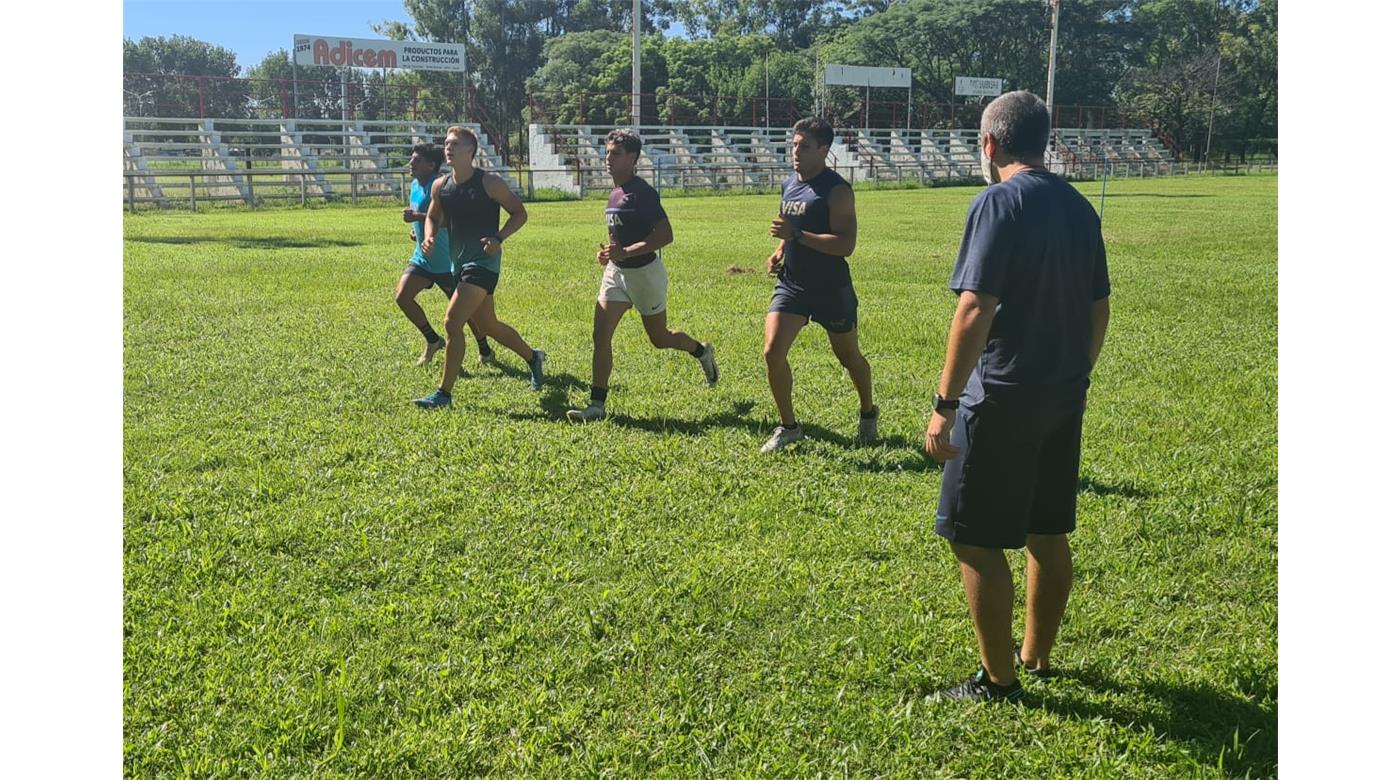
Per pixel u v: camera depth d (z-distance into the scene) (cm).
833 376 820
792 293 630
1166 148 7469
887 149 6103
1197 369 860
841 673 380
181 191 3706
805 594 441
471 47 7744
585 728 348
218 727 342
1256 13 7712
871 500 551
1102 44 7881
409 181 4019
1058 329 339
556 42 7244
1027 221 331
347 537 492
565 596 437
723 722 349
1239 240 2045
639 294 706
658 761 332
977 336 330
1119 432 679
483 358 854
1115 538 500
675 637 401
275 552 479
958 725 349
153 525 503
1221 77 7388
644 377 814
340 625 406
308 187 3841
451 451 623
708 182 4884
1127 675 381
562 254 1698
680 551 482
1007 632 356
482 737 339
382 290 1223
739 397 756
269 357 855
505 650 393
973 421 345
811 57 7812
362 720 348
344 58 4519
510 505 535
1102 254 358
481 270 726
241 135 3984
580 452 621
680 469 594
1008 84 7788
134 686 362
